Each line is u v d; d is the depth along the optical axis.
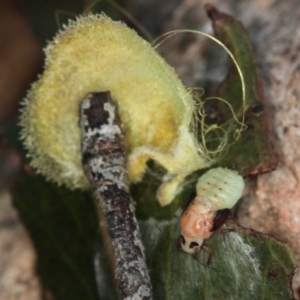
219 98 0.06
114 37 0.06
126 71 0.06
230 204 0.06
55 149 0.07
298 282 0.06
